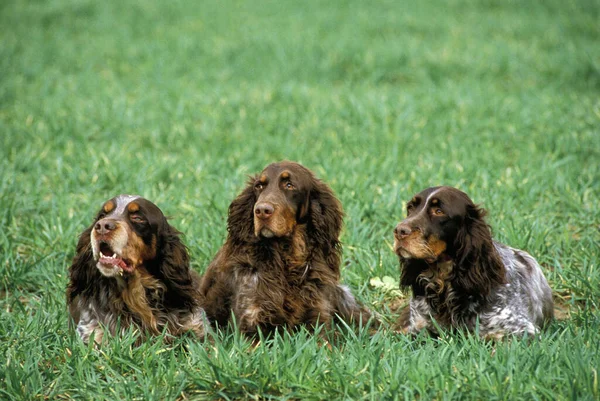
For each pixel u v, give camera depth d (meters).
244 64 21.06
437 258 7.42
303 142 14.35
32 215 10.92
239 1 31.45
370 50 21.55
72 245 9.83
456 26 25.58
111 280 7.45
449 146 13.68
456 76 19.62
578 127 14.45
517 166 12.63
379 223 10.61
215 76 20.12
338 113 16.06
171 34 25.30
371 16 27.33
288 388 6.25
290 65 20.67
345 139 14.30
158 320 7.52
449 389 5.98
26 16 27.56
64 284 8.82
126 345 6.94
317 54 21.52
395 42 22.58
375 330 8.34
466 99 16.80
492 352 6.80
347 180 11.72
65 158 13.45
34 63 20.97
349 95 17.17
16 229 10.29
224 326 8.13
